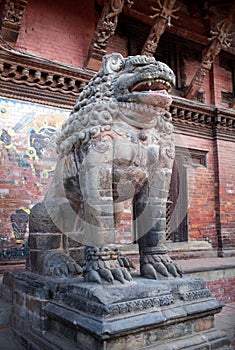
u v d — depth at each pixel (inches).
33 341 144.6
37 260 174.6
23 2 291.0
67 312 127.7
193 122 411.8
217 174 422.0
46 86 310.2
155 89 136.9
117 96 140.1
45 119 307.6
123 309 117.2
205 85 443.5
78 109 151.9
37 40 326.3
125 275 134.3
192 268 290.0
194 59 445.1
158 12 358.0
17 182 288.0
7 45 294.8
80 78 322.0
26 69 296.7
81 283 134.0
